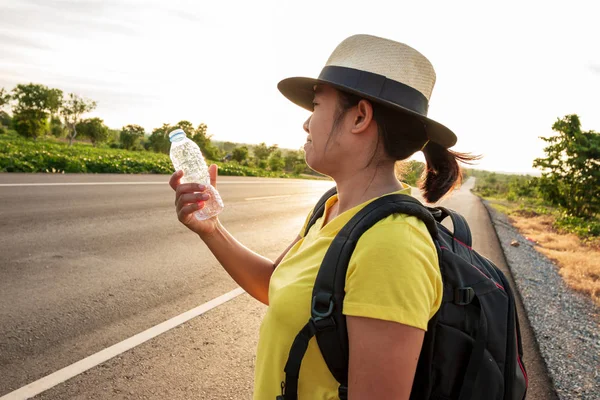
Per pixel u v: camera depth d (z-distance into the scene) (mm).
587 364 3605
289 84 1263
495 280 1046
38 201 7441
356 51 1037
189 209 1294
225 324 3578
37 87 65438
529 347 3859
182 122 70688
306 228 1381
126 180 12273
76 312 3434
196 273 4719
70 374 2613
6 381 2480
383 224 885
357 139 1042
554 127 23578
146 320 3465
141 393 2525
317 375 928
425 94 1056
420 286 828
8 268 4207
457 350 926
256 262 1506
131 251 5254
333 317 868
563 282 6852
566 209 23719
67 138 89625
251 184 18703
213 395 2600
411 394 935
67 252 4914
